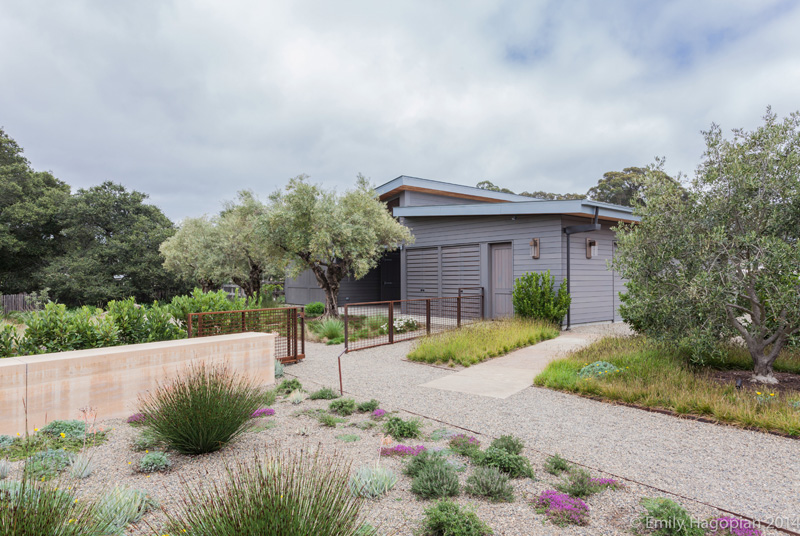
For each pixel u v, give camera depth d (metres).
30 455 3.63
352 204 14.13
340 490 2.22
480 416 4.75
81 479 3.23
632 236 6.07
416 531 2.45
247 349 6.31
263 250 14.92
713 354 6.23
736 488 3.01
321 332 10.88
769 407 4.48
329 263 14.16
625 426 4.38
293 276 15.34
